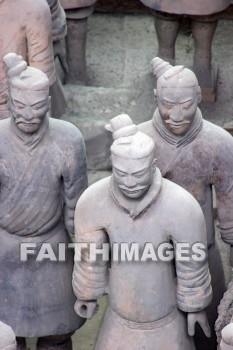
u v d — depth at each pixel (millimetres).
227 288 8727
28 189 8352
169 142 8336
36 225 8469
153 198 7703
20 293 8648
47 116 8297
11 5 9258
